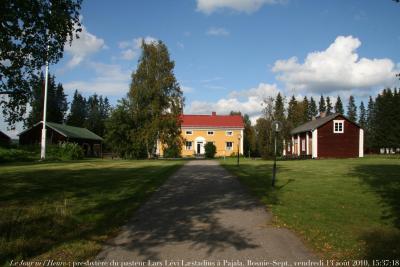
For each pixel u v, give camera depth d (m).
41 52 13.11
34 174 21.25
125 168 27.02
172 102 52.81
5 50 12.61
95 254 6.96
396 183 16.77
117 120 51.06
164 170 24.95
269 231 8.67
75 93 118.81
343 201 12.41
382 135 82.56
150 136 50.25
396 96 81.25
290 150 64.19
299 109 77.00
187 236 8.26
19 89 13.65
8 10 10.96
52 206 11.27
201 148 70.50
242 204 12.16
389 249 7.16
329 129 51.22
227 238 8.09
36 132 57.84
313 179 19.31
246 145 71.81
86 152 65.62
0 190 14.45
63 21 12.29
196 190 15.36
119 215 10.27
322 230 8.60
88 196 13.36
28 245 7.29
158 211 10.99
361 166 28.78
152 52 53.00
